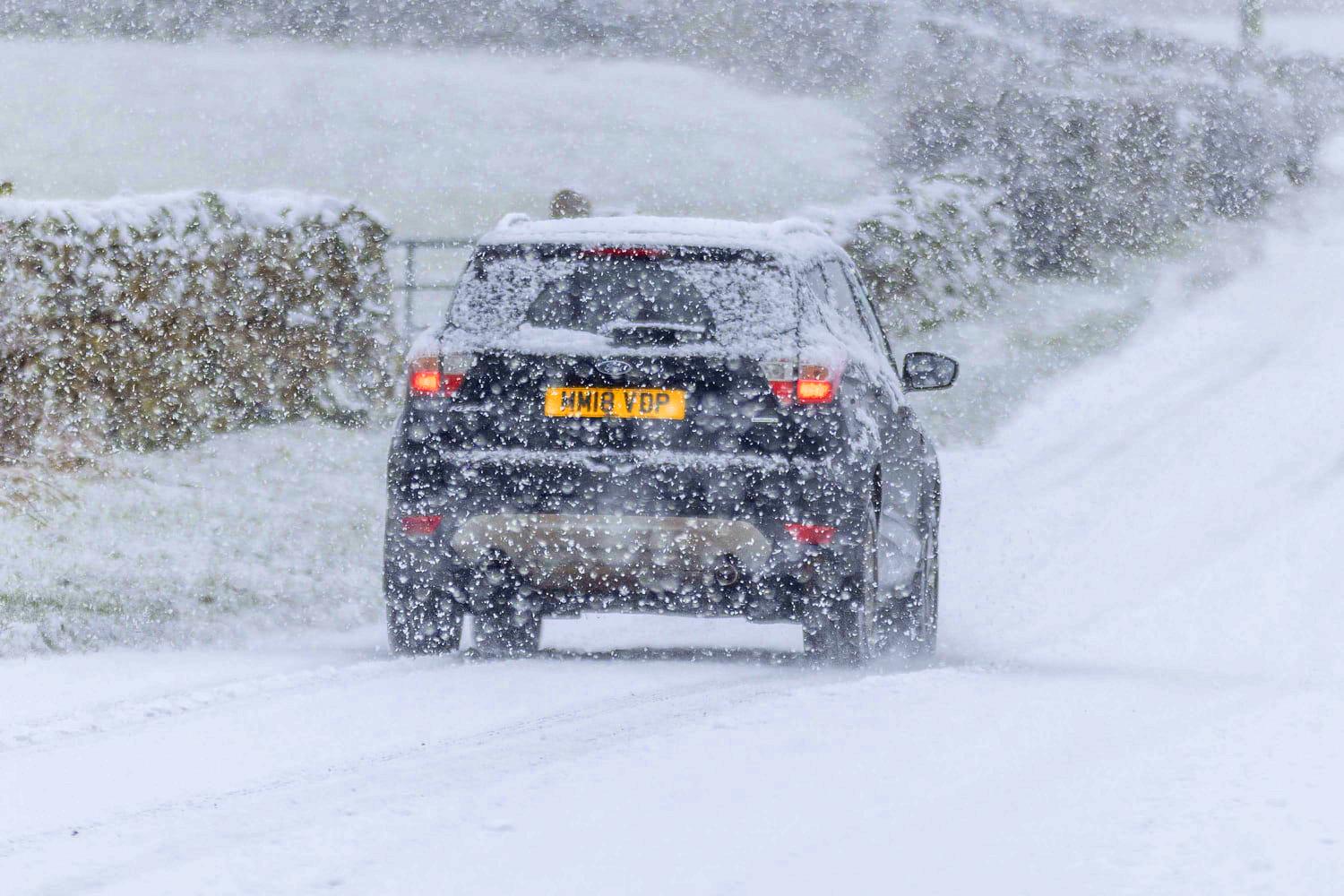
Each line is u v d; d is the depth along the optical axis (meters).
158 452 51.78
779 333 27.92
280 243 56.53
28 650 29.78
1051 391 75.19
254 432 55.88
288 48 150.38
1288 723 24.31
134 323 51.00
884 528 30.03
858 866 16.73
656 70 148.62
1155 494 55.56
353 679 27.19
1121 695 26.98
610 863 16.80
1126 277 99.25
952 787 20.14
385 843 17.42
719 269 28.25
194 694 25.50
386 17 154.00
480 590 28.39
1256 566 43.97
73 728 23.11
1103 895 15.70
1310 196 115.88
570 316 28.20
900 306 84.44
